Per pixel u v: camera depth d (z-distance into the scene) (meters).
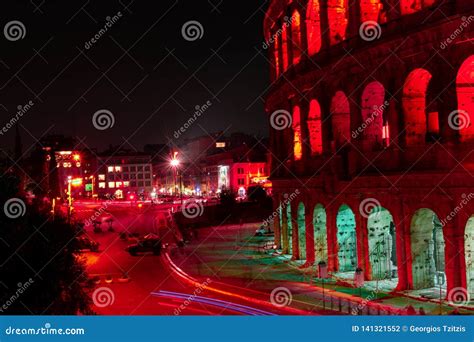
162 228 83.19
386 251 38.03
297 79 45.56
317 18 44.97
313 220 44.88
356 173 37.88
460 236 30.03
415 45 31.88
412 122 33.97
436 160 31.16
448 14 29.41
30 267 22.84
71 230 27.06
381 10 38.31
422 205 32.31
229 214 96.38
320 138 45.78
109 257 58.72
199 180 170.25
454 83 29.80
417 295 32.44
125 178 186.88
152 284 42.75
